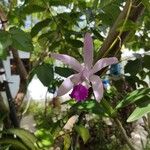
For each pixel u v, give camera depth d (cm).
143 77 36
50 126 33
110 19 32
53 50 34
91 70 26
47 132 30
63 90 25
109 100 33
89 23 35
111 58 26
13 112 31
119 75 34
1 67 33
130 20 26
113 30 27
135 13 26
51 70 27
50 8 33
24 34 22
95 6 33
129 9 25
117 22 27
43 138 29
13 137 29
